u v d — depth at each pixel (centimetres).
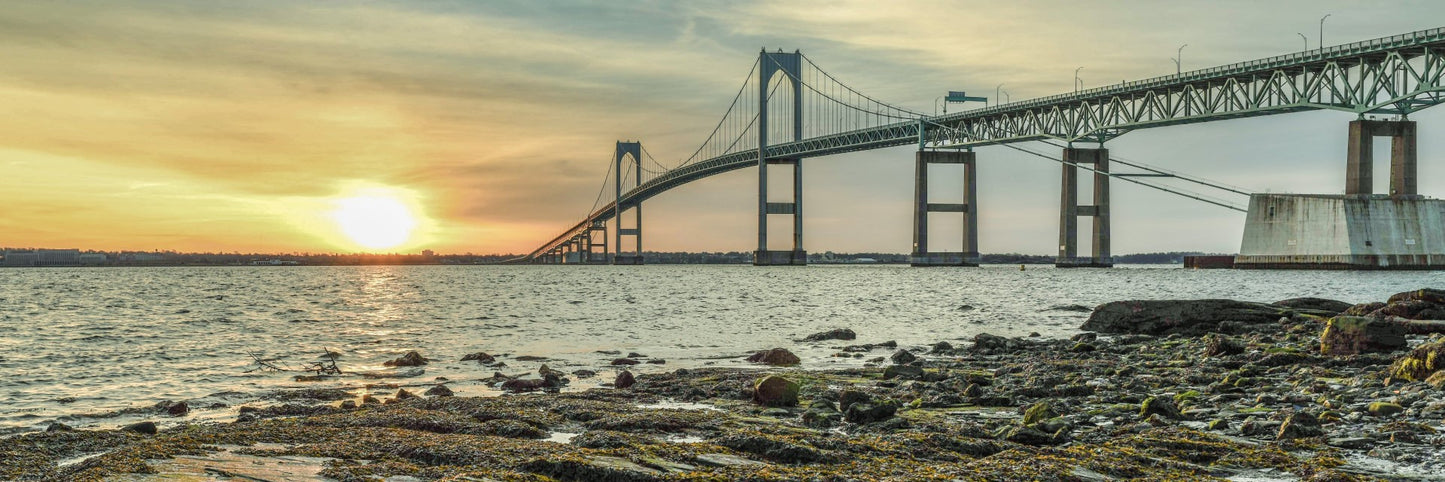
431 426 1346
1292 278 10756
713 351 3072
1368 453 1135
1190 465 1088
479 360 2750
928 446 1180
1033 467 1055
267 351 3130
